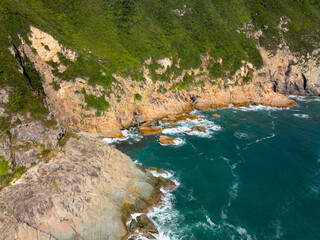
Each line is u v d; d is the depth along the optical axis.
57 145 30.66
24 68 39.84
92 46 61.50
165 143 45.88
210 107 67.62
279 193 32.53
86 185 26.61
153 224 26.31
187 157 41.50
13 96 30.73
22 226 21.30
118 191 28.22
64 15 65.38
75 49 51.66
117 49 64.06
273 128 53.78
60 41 48.53
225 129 53.25
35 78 41.50
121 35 68.88
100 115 49.81
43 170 26.84
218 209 29.75
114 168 30.86
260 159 40.69
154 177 33.84
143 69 62.69
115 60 60.28
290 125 55.59
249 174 36.75
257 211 29.44
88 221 23.86
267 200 31.25
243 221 27.89
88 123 48.38
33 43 43.81
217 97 70.38
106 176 29.02
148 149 44.28
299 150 43.44
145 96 60.34
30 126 29.94
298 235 25.86
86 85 49.88
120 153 33.91
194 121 57.72
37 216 22.09
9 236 20.58
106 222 24.50
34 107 31.70
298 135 49.88
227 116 61.84
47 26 51.00
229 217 28.50
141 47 66.69
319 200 31.00
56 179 25.77
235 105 70.25
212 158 41.16
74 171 27.53
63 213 23.27
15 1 48.56
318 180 35.03
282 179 35.41
